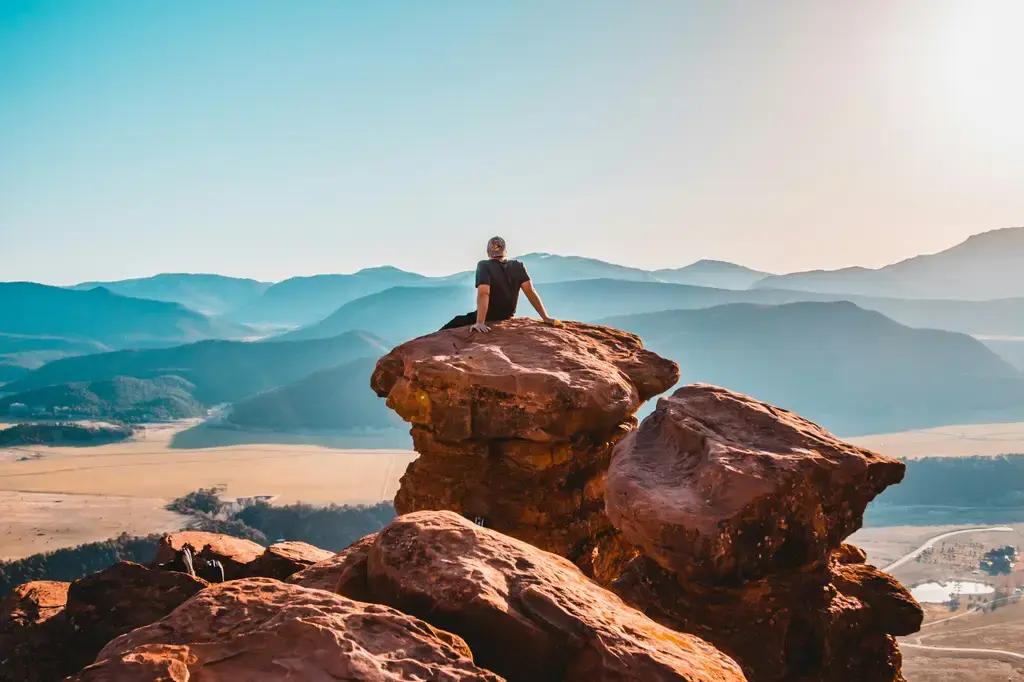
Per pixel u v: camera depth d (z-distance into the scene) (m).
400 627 4.02
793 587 6.35
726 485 6.26
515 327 11.98
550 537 10.30
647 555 6.64
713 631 6.18
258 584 4.43
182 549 9.84
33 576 154.75
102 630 8.50
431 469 10.95
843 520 6.59
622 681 4.12
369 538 7.54
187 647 3.68
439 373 10.69
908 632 6.87
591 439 10.81
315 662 3.59
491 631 4.46
